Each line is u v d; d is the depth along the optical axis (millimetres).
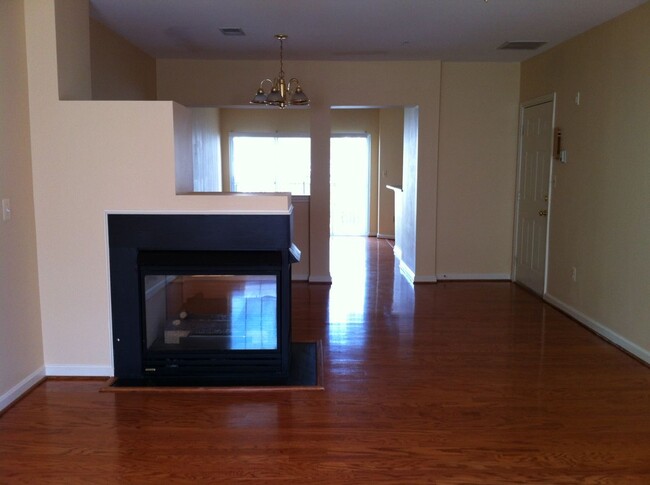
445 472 2641
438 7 4176
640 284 4113
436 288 6449
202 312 3729
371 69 6352
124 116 3521
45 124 3523
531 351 4309
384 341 4551
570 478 2588
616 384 3666
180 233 3600
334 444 2895
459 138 6586
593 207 4805
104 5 4125
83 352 3711
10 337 3309
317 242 6695
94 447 2852
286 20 4562
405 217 7500
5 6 3219
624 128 4312
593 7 4141
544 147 5824
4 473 2615
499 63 6477
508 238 6789
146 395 3479
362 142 10711
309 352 4246
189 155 3938
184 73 6289
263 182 10703
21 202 3420
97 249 3617
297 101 5180
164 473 2621
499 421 3145
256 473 2625
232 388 3564
